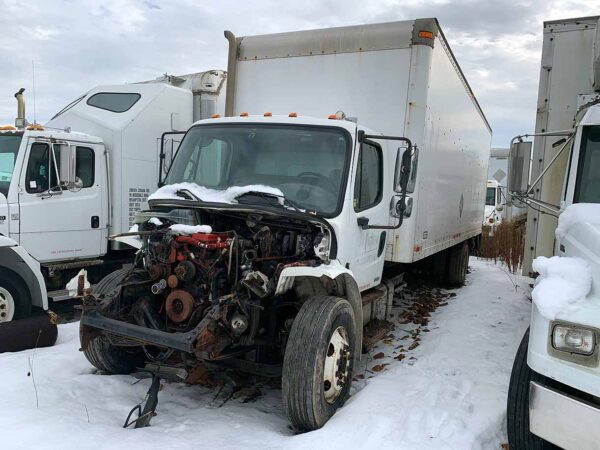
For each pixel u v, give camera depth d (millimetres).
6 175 7070
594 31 5594
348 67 6105
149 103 8516
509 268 12266
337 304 4070
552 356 2939
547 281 3135
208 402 4516
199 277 4055
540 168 5848
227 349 4090
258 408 4445
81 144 7699
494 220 17578
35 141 7145
